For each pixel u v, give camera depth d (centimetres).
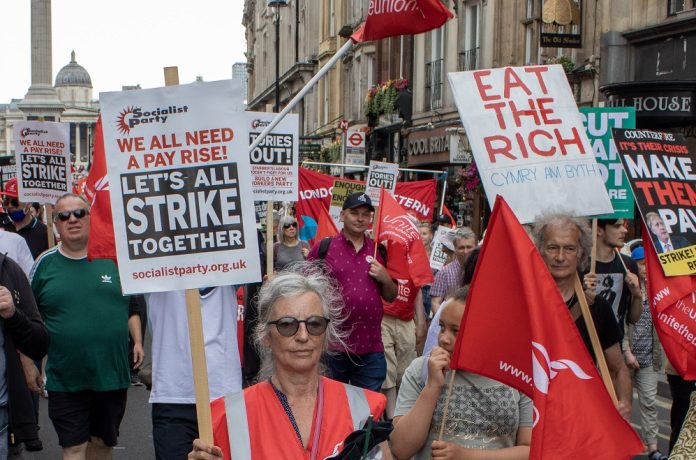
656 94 1516
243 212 404
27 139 1112
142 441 863
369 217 760
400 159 2858
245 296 791
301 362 351
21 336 555
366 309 752
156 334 567
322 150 3928
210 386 561
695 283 555
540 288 379
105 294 650
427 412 394
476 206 2152
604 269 704
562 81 565
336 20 4225
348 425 351
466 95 557
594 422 372
